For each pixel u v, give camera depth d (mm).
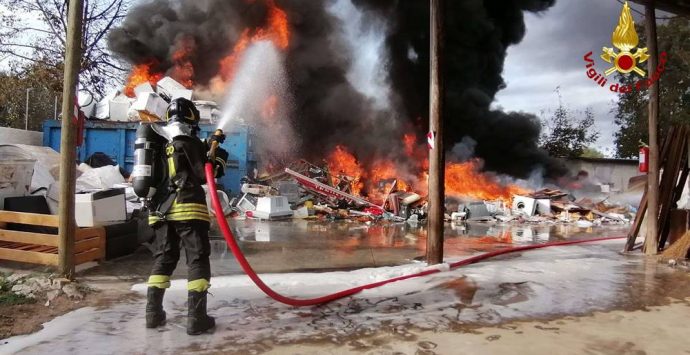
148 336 2973
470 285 4449
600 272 5152
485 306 3762
